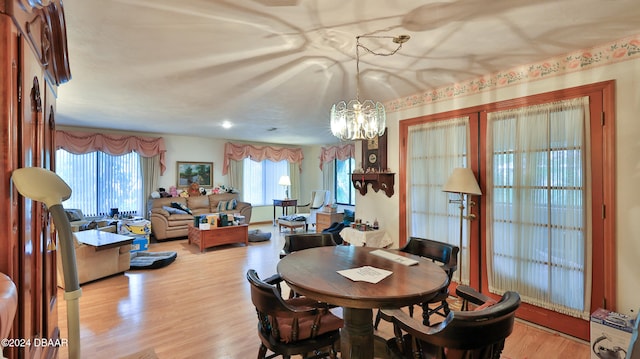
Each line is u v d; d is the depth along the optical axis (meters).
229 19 1.88
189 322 2.71
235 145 7.86
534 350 2.30
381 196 3.95
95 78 2.94
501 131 2.84
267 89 3.34
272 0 1.67
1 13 0.91
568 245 2.46
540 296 2.62
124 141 6.26
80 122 5.33
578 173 2.40
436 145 3.36
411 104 3.62
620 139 2.22
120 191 6.34
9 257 0.93
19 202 1.02
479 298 1.85
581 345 2.36
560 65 2.48
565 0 1.69
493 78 2.90
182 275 3.99
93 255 3.68
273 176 8.70
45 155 1.45
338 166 8.53
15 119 0.97
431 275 1.76
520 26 1.98
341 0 1.67
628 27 2.02
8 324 0.68
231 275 4.00
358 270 1.84
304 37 2.13
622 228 2.23
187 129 6.16
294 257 2.14
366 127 2.41
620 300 2.23
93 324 2.66
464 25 1.97
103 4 1.70
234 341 2.41
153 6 1.72
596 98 2.32
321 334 1.73
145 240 5.18
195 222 5.57
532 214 2.65
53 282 1.60
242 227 5.64
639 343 0.96
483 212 2.98
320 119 5.04
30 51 1.12
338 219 5.92
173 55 2.41
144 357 1.34
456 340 1.27
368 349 1.79
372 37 2.13
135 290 3.46
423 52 2.39
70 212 5.34
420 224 3.52
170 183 7.02
